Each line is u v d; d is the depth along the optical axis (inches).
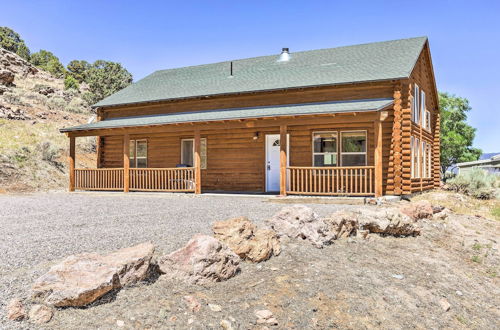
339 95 554.6
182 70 849.5
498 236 325.4
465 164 1239.5
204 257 168.6
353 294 170.9
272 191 590.6
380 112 444.8
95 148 1064.2
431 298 183.0
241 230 210.4
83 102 1537.9
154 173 665.0
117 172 704.4
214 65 825.5
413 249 252.7
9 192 622.8
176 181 638.5
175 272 166.2
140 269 160.7
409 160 503.8
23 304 134.8
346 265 205.0
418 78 617.0
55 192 644.7
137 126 573.3
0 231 259.9
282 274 184.5
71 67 2829.7
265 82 621.6
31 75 1911.9
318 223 241.4
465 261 251.6
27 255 194.4
